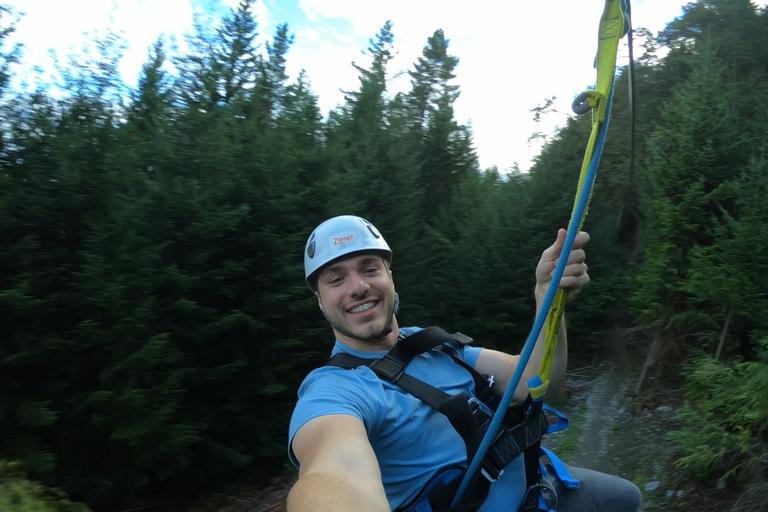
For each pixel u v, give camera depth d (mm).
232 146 6938
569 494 2102
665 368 6352
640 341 7727
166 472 5926
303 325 7254
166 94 7453
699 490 4211
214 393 6629
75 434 5496
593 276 8852
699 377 4750
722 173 6609
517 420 1888
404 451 1733
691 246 6637
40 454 5039
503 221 9438
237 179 6797
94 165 5828
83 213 5660
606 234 8945
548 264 1883
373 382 1779
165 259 6215
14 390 5238
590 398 6766
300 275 6984
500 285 9000
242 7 8305
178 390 5750
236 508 6137
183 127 7109
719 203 6363
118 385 5488
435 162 13094
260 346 6883
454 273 9367
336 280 1944
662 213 6723
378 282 1922
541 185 9688
